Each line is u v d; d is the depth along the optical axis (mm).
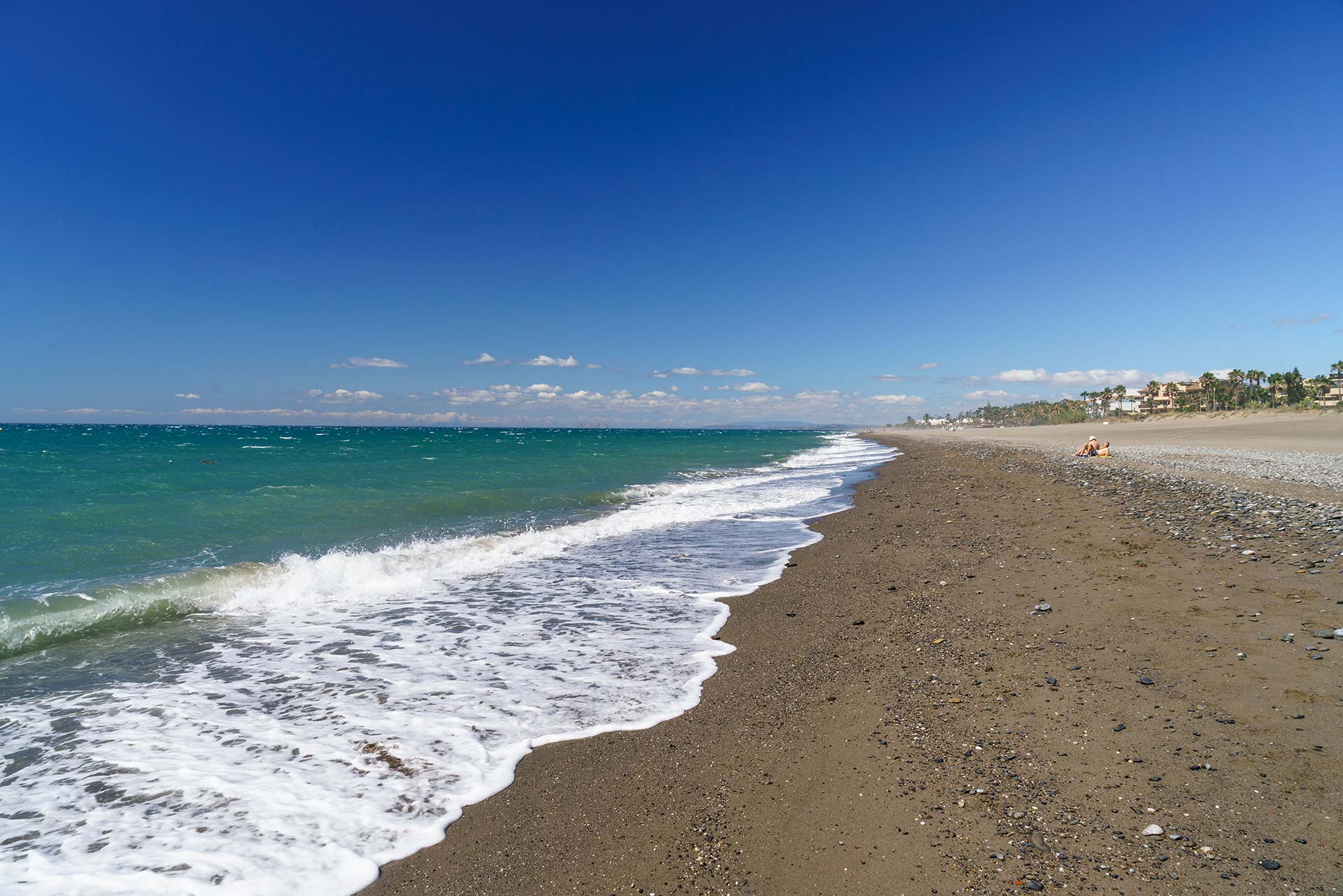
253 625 8672
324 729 5629
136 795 4551
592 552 13531
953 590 9359
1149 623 7020
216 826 4203
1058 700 5488
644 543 14406
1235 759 4301
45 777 4766
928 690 6035
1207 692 5266
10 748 5203
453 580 11180
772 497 23094
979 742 4969
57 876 3691
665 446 74562
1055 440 62406
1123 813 3902
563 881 3705
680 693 6410
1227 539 10273
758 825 4164
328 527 15094
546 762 5078
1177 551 9906
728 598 10000
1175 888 3250
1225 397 108688
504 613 9219
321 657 7426
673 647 7797
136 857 3877
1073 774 4387
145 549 12078
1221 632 6461
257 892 3619
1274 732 4566
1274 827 3621
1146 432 65062
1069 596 8375
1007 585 9312
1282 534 10109
